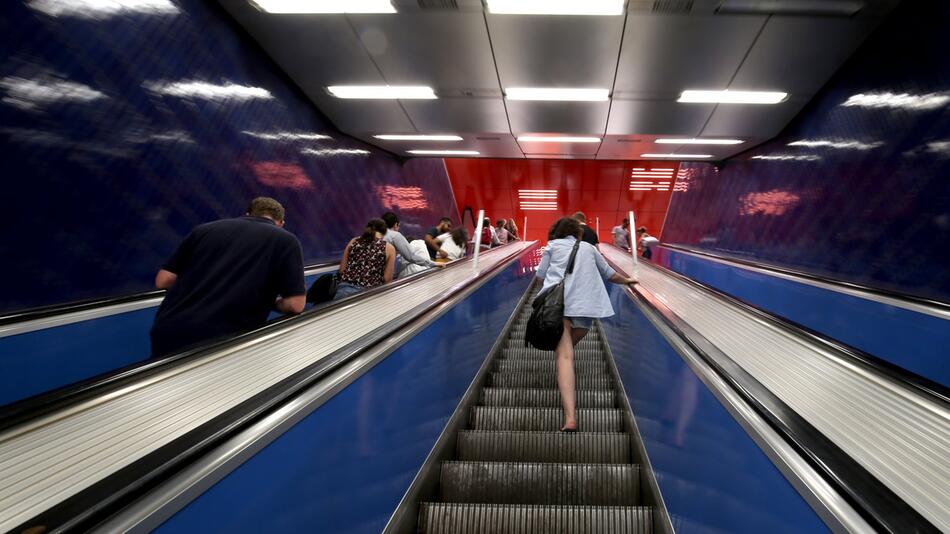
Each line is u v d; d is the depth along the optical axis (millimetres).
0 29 2449
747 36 4621
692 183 11391
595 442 2812
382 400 1804
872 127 4586
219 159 4336
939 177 3719
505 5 4359
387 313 2494
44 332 2350
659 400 2270
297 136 5898
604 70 5328
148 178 3438
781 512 1036
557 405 3689
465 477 2426
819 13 4254
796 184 6191
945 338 2896
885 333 3506
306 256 6066
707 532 1482
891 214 4277
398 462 1934
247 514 994
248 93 4855
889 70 4324
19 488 799
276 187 5375
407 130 7289
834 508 844
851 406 1259
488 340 4445
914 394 1234
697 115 6379
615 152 8711
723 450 1402
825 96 5441
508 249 8766
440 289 3471
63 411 1027
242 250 1937
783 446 1060
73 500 719
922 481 934
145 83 3457
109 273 3064
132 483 768
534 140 7969
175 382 1256
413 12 4508
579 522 2027
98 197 2998
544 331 2896
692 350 1810
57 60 2762
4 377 2158
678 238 12086
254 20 4637
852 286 4008
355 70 5484
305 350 1675
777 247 6605
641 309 2885
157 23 3611
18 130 2518
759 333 2033
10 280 2449
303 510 1222
